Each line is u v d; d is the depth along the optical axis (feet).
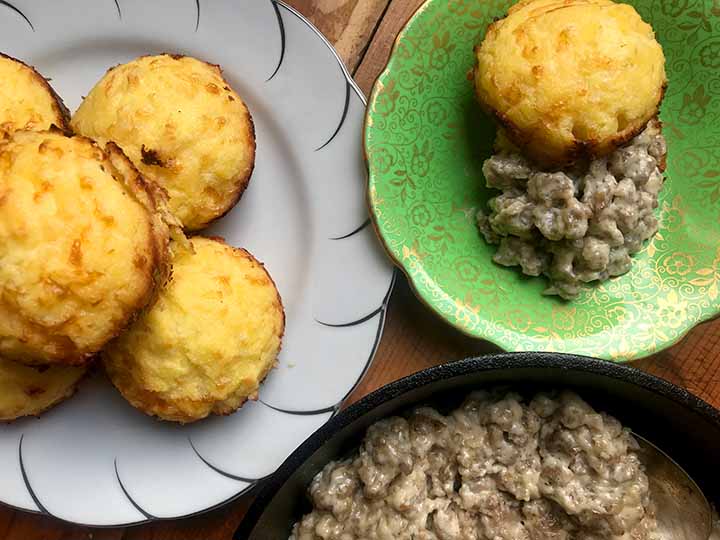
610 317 0.85
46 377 0.78
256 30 0.83
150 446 0.83
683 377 0.86
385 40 0.87
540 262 0.84
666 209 0.87
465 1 0.82
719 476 0.77
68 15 0.83
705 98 0.86
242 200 0.86
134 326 0.74
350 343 0.84
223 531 0.86
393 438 0.77
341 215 0.85
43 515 0.85
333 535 0.77
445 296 0.84
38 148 0.66
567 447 0.78
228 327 0.75
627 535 0.77
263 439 0.84
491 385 0.80
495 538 0.78
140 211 0.69
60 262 0.64
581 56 0.74
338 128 0.84
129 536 0.86
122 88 0.77
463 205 0.87
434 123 0.85
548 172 0.80
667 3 0.83
